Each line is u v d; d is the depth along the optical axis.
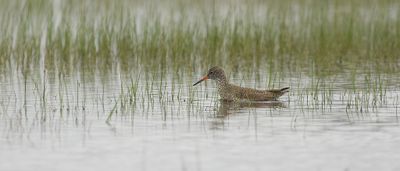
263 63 26.42
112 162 13.31
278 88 21.52
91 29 27.94
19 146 14.50
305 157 13.59
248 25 28.41
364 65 25.81
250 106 19.00
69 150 14.19
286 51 28.11
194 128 16.14
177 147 14.42
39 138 15.17
